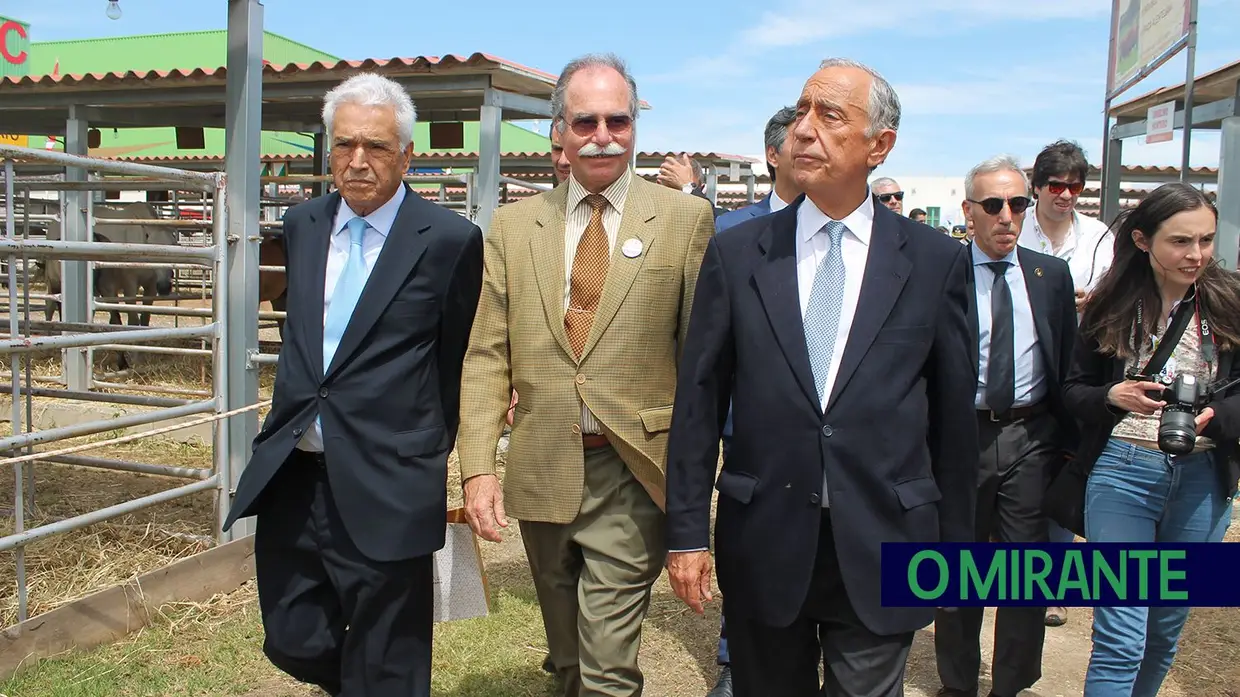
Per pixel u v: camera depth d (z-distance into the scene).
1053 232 4.70
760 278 2.30
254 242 4.67
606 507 2.74
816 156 2.24
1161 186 2.84
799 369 2.23
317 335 2.60
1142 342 2.93
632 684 2.71
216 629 3.95
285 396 2.59
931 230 2.36
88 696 3.35
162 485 5.92
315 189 10.70
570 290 2.79
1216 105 6.61
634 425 2.69
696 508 2.35
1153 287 2.92
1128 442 2.92
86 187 4.93
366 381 2.54
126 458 6.56
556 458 2.74
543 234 2.84
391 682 2.61
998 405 3.36
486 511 2.67
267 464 2.54
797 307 2.28
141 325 10.01
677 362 2.86
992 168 3.42
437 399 2.67
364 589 2.54
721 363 2.37
